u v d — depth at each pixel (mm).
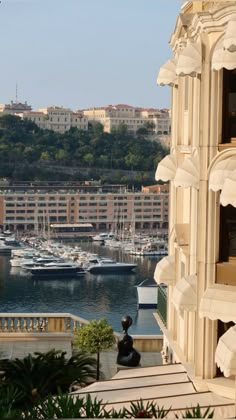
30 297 185125
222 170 21250
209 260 23578
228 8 22312
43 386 27750
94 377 31266
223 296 22453
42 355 29844
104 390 23625
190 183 23453
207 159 23516
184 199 28609
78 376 29078
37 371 28312
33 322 40781
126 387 23922
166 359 32125
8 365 28406
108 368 35719
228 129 23516
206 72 23281
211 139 23422
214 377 23938
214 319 22219
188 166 23688
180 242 27703
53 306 177250
